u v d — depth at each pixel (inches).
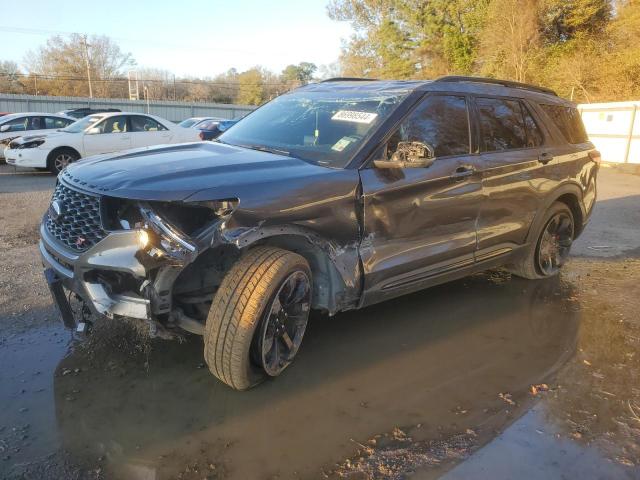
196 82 3499.0
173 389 130.3
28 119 607.5
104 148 536.1
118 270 115.0
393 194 146.0
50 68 2864.2
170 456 106.7
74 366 139.3
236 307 119.0
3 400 123.1
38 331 158.2
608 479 104.6
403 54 1423.5
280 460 106.7
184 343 152.6
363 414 123.5
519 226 196.9
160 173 122.9
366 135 149.3
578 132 233.3
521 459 109.7
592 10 1084.5
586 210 234.4
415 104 160.4
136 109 1913.1
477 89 185.6
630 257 267.7
